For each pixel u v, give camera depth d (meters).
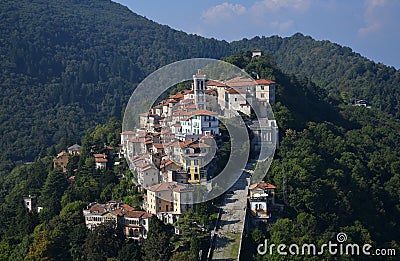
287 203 168.00
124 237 157.62
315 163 188.12
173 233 155.50
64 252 158.00
